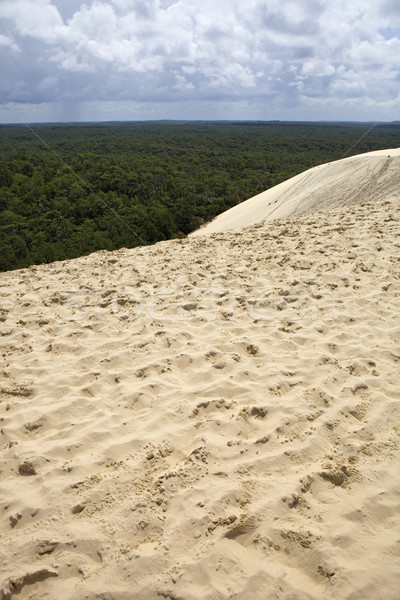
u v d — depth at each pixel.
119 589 2.16
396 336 4.70
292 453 3.01
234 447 3.08
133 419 3.46
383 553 2.29
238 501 2.63
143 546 2.39
